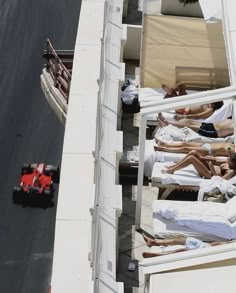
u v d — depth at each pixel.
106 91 37.72
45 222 64.00
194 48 41.75
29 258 60.09
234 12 36.50
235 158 34.81
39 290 57.19
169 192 35.31
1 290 57.22
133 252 33.25
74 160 34.16
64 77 72.88
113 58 40.44
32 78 82.75
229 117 39.72
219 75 42.28
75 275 28.48
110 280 26.97
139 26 45.72
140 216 34.06
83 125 36.50
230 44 34.41
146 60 42.50
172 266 26.17
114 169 32.19
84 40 43.06
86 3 46.59
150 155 36.28
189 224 32.00
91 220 28.59
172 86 43.12
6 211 65.00
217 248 26.64
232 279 25.42
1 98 80.06
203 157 35.56
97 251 27.95
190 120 39.00
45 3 95.81
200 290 25.08
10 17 93.19
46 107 78.12
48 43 77.00
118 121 39.88
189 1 46.59
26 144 73.88
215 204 32.84
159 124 39.03
